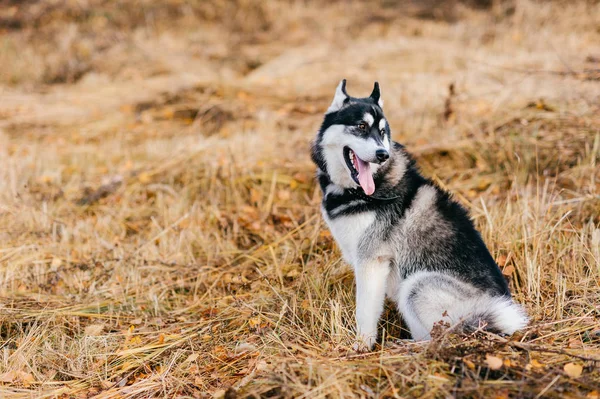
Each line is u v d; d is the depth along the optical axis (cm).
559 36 1158
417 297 421
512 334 399
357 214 448
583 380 336
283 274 543
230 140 813
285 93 1049
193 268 569
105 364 430
